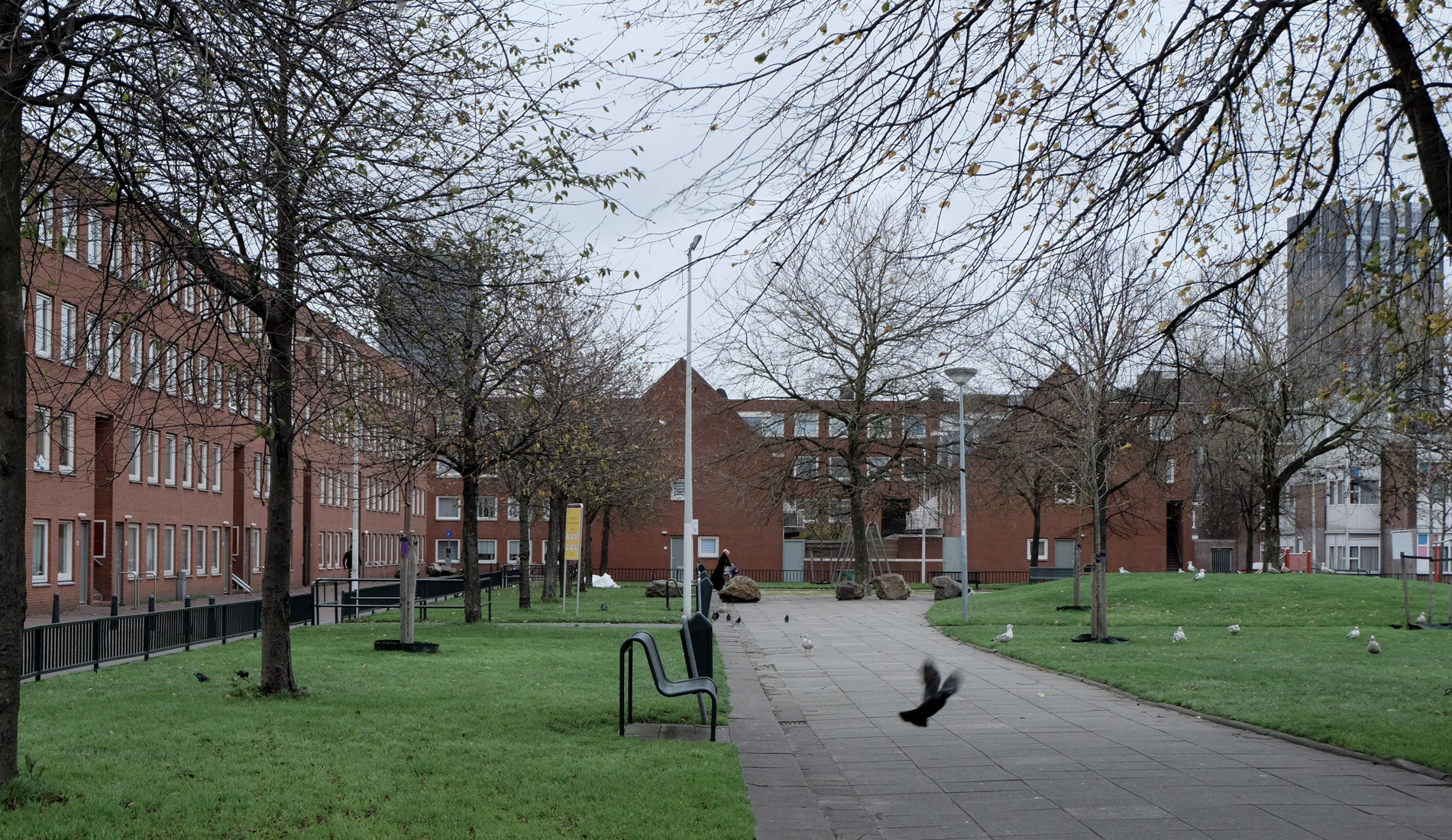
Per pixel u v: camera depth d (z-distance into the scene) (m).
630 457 37.06
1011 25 7.89
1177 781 9.38
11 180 7.85
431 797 8.05
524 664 17.62
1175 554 69.50
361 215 9.81
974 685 16.20
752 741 11.01
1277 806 8.43
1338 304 10.37
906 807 8.49
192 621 20.34
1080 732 11.98
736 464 49.78
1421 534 66.94
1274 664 17.73
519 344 24.72
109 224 10.67
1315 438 40.19
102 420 35.97
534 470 28.75
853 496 45.31
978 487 51.81
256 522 53.59
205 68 8.00
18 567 7.85
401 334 10.91
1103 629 22.05
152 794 7.99
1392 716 12.16
